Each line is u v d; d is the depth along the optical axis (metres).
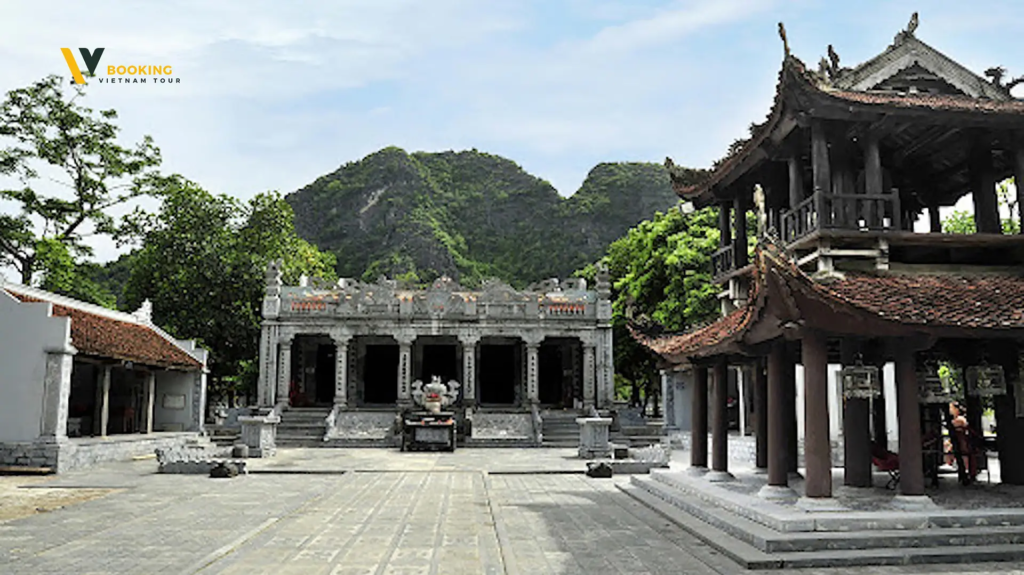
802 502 11.03
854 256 12.86
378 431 36.03
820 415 11.11
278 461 25.88
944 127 13.99
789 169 15.41
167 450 22.58
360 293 39.84
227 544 11.11
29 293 24.88
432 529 12.54
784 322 11.28
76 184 39.88
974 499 12.11
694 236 36.78
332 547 11.02
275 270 39.84
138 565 9.80
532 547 10.91
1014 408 13.41
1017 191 13.85
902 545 9.96
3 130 37.19
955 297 11.84
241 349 44.47
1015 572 9.13
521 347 44.72
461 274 108.31
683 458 26.31
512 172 137.50
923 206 17.17
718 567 9.52
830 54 14.30
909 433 11.23
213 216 44.75
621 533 12.00
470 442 33.97
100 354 23.86
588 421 27.44
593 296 41.56
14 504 15.53
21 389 21.94
